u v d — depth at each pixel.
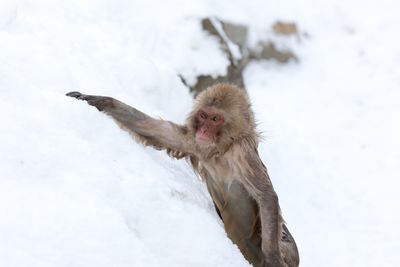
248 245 24.09
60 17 29.67
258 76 46.78
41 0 29.92
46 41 25.45
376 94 48.00
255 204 23.73
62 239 14.95
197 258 18.23
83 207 16.09
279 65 48.75
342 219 35.44
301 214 35.16
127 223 17.34
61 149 17.52
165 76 31.81
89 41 29.47
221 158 22.89
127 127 22.52
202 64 37.34
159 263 16.33
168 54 36.56
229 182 23.39
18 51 22.41
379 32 55.72
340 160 40.62
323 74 49.53
